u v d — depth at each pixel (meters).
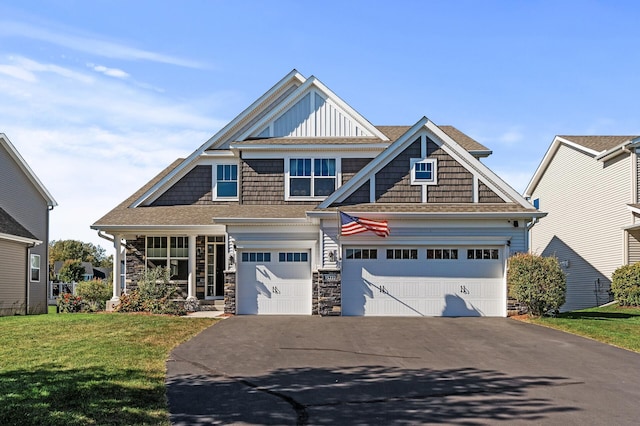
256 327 15.52
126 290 22.02
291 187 21.69
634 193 23.48
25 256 26.23
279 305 19.25
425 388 9.34
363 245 18.62
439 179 19.22
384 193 19.17
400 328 15.47
